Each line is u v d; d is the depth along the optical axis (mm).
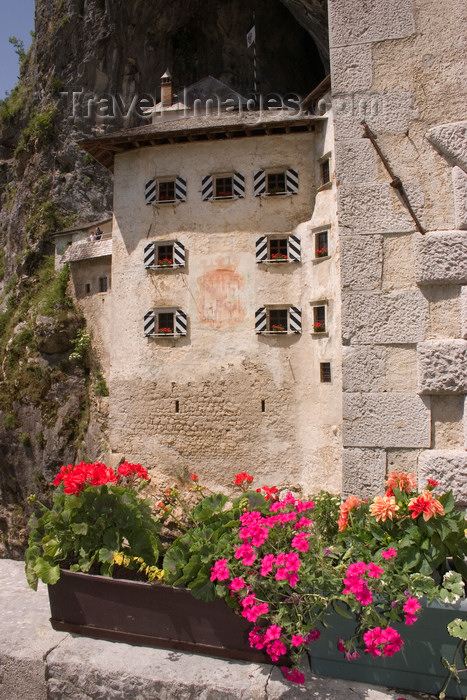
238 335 20844
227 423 20641
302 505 3660
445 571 3475
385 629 2996
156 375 21547
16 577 4855
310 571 3256
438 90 4277
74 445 24969
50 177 35812
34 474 25812
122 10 34531
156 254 21875
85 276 25734
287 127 20625
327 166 20109
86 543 3836
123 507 3877
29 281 32844
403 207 4273
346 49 4457
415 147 4293
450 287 4164
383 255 4289
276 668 3346
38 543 4008
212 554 3455
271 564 3180
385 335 4250
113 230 22844
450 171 4227
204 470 20734
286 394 20219
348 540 3537
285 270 20641
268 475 20094
